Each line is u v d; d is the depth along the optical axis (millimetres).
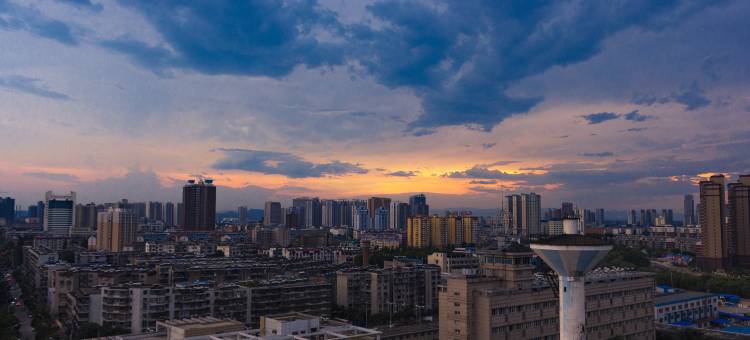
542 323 174750
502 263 182125
